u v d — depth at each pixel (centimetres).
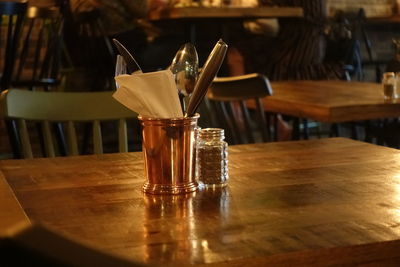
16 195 132
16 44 367
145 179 143
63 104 200
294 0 602
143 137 131
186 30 545
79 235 108
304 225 110
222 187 135
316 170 149
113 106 202
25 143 192
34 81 404
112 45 550
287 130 509
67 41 529
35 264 51
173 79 129
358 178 141
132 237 106
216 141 135
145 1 536
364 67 745
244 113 294
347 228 109
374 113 285
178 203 124
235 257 98
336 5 746
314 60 616
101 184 140
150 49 563
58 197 130
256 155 167
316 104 286
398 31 766
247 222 112
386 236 105
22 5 361
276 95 331
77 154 200
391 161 158
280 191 131
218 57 128
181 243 103
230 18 541
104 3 523
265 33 603
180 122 129
